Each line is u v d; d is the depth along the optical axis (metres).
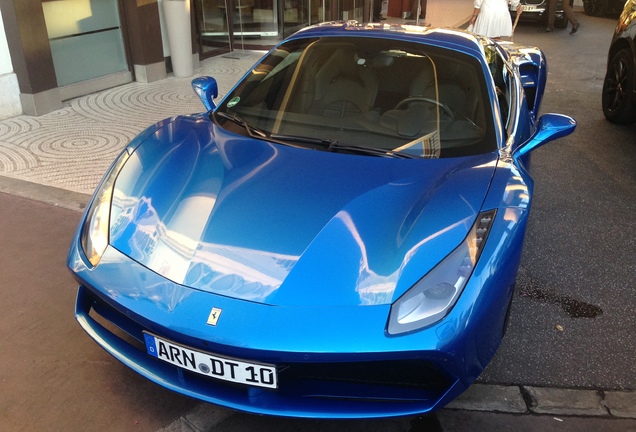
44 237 3.45
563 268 3.36
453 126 2.67
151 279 1.92
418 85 2.84
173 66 7.55
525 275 3.28
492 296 1.89
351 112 2.78
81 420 2.16
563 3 12.30
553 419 2.23
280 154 2.48
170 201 2.20
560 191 4.48
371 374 1.89
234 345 1.74
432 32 3.23
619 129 6.09
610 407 2.30
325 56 3.07
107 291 1.93
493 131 2.67
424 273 1.87
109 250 2.06
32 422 2.13
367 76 2.92
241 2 9.12
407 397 1.91
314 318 1.76
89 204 2.36
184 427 2.15
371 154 2.52
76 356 2.49
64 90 6.30
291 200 2.15
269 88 3.00
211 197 2.18
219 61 8.70
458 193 2.19
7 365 2.42
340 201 2.15
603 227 3.89
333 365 1.80
